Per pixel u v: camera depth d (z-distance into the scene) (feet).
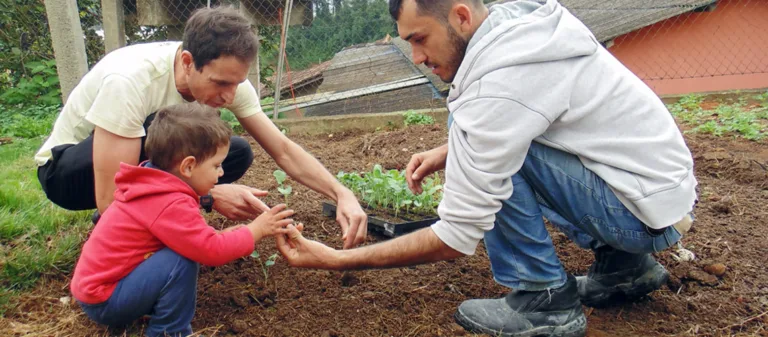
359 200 12.62
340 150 19.52
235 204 8.86
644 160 6.95
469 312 8.07
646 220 6.98
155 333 7.48
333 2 26.32
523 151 6.69
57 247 9.88
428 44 6.97
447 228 7.00
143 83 8.16
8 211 11.12
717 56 36.32
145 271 7.14
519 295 7.91
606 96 6.89
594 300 8.68
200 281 9.28
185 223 7.11
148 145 7.29
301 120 23.09
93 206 9.79
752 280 9.36
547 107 6.54
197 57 7.66
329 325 8.18
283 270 9.66
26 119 24.49
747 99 26.53
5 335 7.77
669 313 8.59
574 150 7.00
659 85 36.78
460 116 6.81
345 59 46.65
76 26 22.36
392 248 7.35
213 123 7.29
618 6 41.01
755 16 35.47
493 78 6.52
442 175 14.78
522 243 7.58
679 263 9.86
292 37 26.58
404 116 23.06
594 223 7.44
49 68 27.86
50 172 9.00
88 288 7.16
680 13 34.30
